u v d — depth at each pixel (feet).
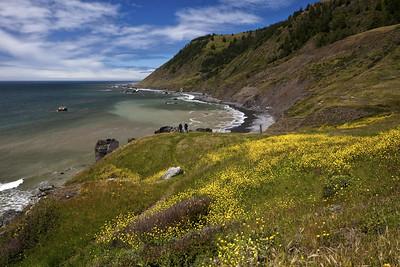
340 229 33.55
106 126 342.03
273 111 411.95
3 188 173.37
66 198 99.04
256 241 33.99
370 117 189.06
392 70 283.59
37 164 213.46
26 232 84.33
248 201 71.15
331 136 113.60
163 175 126.00
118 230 70.90
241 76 640.99
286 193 69.67
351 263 22.79
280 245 30.45
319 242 30.32
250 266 26.99
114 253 55.21
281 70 526.98
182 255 40.40
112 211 90.89
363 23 527.40
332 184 65.36
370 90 242.17
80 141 274.77
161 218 64.49
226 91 633.61
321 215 41.70
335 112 209.46
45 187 171.22
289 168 80.94
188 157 155.12
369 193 56.29
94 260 56.70
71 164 213.25
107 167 165.07
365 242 27.30
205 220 62.69
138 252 45.37
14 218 111.75
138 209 92.02
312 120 215.92
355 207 41.91
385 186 57.93
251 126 330.95
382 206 38.91
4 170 201.87
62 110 485.15
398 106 201.05
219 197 73.56
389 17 493.36
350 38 440.45
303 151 92.38
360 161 74.84
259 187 75.87
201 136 177.17
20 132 316.19
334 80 339.16
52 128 335.47
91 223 86.28
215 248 39.73
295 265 24.39
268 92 473.67
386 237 26.76
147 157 164.25
